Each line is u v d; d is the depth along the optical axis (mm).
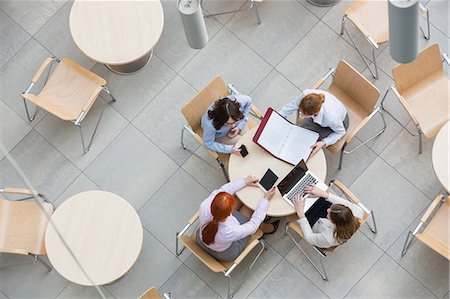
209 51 5707
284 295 5133
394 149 5383
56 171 5496
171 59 5707
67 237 4809
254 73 5629
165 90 5633
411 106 5117
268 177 4660
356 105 5039
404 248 5113
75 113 5230
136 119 5578
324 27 5703
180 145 5500
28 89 5156
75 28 5219
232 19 5777
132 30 5191
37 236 4973
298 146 4711
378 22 5316
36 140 5578
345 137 4852
